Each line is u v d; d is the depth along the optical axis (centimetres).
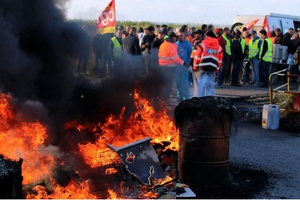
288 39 1504
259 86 1455
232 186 517
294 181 545
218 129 497
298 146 728
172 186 473
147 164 489
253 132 829
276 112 850
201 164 502
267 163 623
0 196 371
